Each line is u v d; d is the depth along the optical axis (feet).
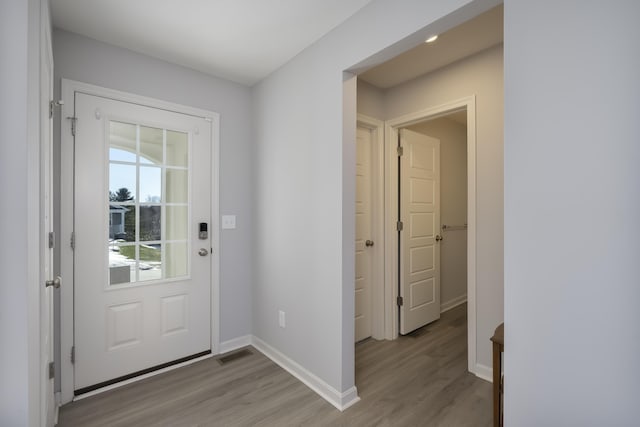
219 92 8.54
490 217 7.16
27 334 2.99
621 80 3.01
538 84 3.52
